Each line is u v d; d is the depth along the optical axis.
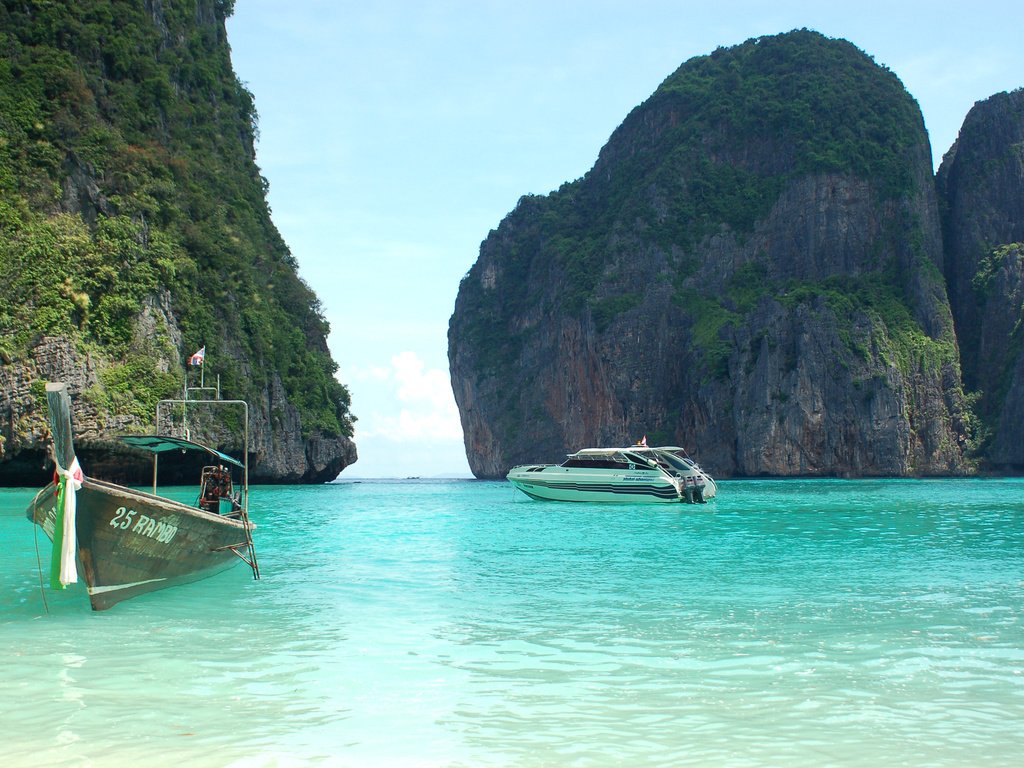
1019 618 12.36
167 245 58.41
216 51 83.25
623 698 8.71
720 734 7.69
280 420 67.94
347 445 81.12
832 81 130.00
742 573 17.02
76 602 13.86
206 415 57.75
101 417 50.38
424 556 20.05
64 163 55.56
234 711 8.30
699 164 131.75
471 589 15.12
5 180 53.25
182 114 71.50
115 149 58.62
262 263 76.25
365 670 9.72
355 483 100.88
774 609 13.12
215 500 17.97
